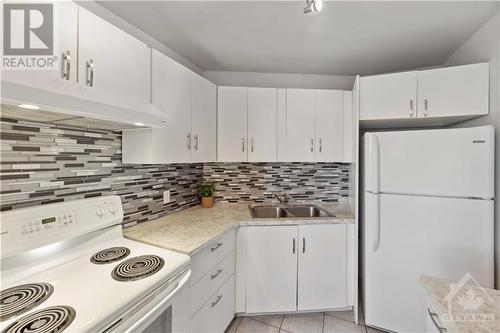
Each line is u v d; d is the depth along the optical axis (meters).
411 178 1.54
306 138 2.10
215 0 1.32
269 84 2.40
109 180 1.41
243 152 2.05
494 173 1.43
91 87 1.00
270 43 1.81
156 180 1.77
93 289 0.86
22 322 0.68
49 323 0.67
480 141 1.38
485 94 1.53
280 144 2.09
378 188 1.64
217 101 2.02
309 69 2.29
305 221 1.81
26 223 0.95
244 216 1.87
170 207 1.92
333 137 2.12
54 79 0.87
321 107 2.11
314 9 1.18
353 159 2.04
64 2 0.90
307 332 1.69
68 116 0.94
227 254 1.62
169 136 1.45
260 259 1.80
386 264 1.63
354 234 1.85
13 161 1.00
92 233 1.23
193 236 1.38
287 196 2.42
